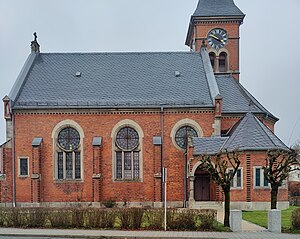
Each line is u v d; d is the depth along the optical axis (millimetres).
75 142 41969
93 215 23281
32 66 46938
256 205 35500
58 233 21188
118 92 43969
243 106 43594
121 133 42156
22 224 23781
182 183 41031
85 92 43906
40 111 41750
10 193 40875
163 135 41812
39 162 40812
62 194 41219
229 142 37875
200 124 41781
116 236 20141
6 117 41344
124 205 40906
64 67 47125
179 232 21469
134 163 41906
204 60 48125
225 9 52906
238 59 52500
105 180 41375
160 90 44219
